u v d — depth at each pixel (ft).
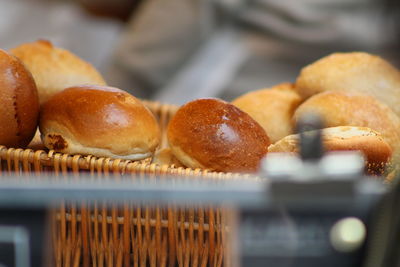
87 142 3.33
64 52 3.89
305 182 2.53
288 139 3.31
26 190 2.56
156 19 6.00
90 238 3.20
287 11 5.56
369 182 2.59
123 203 2.65
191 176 3.15
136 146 3.38
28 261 2.61
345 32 5.46
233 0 5.68
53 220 2.77
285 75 5.71
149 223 3.18
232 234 2.65
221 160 3.32
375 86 3.76
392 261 2.58
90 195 2.56
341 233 2.56
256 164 3.34
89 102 3.36
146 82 6.13
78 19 7.37
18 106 3.38
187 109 3.42
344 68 3.81
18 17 7.36
